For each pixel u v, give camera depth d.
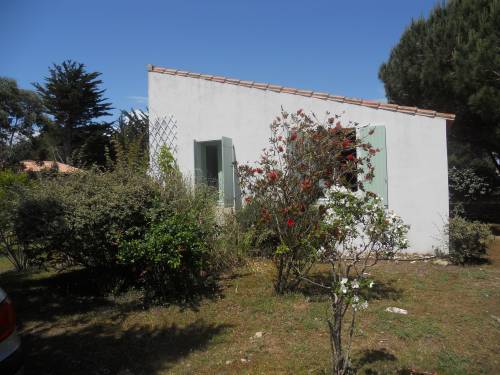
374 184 9.23
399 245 4.13
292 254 6.20
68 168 8.55
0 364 3.14
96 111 40.22
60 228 5.98
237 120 10.71
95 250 6.38
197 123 11.16
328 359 4.36
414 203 9.09
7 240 8.71
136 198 6.35
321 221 4.95
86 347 4.88
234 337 5.03
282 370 4.19
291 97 10.13
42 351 4.79
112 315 5.82
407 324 5.24
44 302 6.43
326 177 5.94
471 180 14.54
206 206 7.54
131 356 4.64
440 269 7.95
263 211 6.18
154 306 6.11
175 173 8.23
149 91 11.73
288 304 5.93
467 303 6.06
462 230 8.33
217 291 6.64
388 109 9.26
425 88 13.31
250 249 8.13
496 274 7.57
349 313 5.58
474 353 4.61
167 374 4.23
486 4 11.84
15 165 27.28
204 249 6.46
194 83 11.23
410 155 9.11
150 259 5.98
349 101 9.57
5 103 33.84
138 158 10.00
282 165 6.88
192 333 5.18
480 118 12.49
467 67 11.41
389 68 14.98
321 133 6.17
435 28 12.86
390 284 6.96
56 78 39.25
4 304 3.36
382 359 4.37
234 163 7.07
